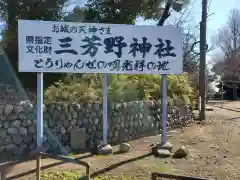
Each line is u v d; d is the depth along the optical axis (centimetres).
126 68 834
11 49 1220
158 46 849
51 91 962
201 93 1401
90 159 775
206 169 703
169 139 991
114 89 1026
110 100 990
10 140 814
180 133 1082
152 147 867
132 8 1374
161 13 1473
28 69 784
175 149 869
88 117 914
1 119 812
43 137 841
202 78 1410
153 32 846
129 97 1048
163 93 871
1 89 1073
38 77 794
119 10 1377
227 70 4503
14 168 693
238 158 783
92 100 955
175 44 858
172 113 1191
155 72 851
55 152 839
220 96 4316
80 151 856
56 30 795
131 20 1406
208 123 1288
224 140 959
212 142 938
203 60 1415
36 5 1212
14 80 1177
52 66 794
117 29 828
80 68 809
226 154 817
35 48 786
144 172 683
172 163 747
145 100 1089
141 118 1049
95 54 816
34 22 785
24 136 828
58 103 880
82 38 810
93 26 815
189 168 710
